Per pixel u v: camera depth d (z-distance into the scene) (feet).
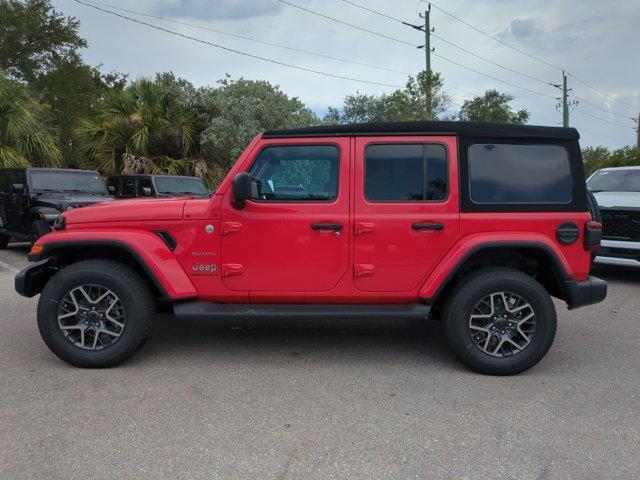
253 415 11.66
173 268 14.35
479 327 14.12
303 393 12.88
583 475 9.37
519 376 14.15
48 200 33.76
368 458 9.91
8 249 39.55
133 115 53.93
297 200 14.42
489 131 14.37
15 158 46.21
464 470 9.53
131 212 14.61
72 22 94.84
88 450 10.13
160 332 17.93
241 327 18.58
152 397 12.57
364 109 94.79
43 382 13.46
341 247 14.34
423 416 11.66
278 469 9.53
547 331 13.98
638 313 20.97
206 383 13.47
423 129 14.39
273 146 14.57
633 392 13.07
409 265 14.34
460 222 14.24
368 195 14.39
